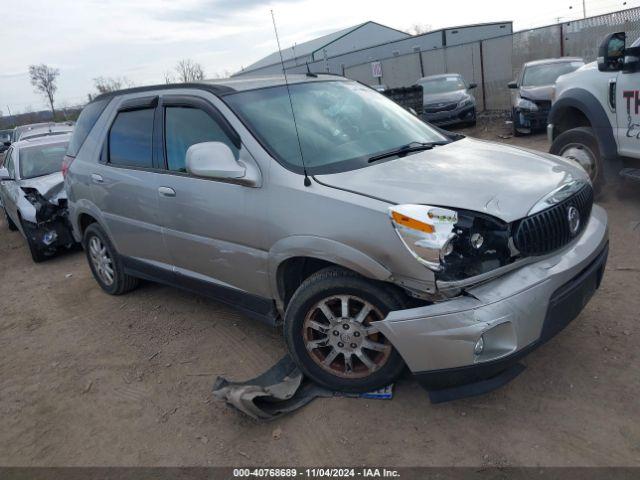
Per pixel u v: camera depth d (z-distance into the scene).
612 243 5.07
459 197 2.85
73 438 3.33
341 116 3.95
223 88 3.87
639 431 2.72
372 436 2.95
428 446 2.82
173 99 4.13
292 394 3.30
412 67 22.70
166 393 3.65
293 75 4.40
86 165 5.07
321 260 3.32
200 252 3.93
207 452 3.03
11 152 8.68
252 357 3.94
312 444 2.96
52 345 4.65
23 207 7.16
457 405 3.09
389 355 3.06
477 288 2.73
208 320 4.64
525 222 2.81
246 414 3.15
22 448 3.31
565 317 2.94
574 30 16.06
